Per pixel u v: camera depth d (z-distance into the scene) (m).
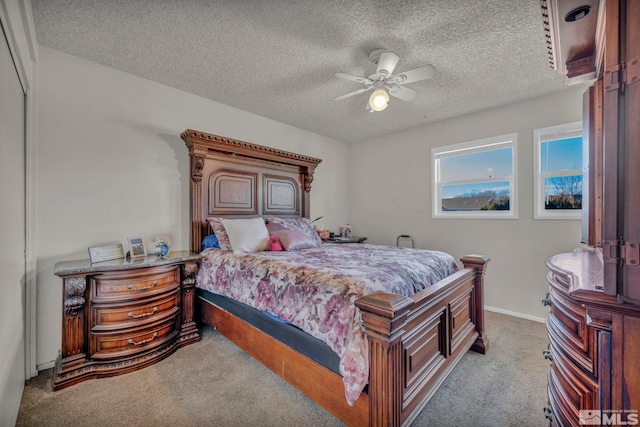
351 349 1.25
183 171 2.86
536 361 2.11
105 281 1.95
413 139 4.05
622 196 0.73
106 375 1.88
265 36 1.99
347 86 2.76
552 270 1.15
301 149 4.09
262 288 1.84
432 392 1.52
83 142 2.26
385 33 1.94
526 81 2.65
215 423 1.47
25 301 1.88
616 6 0.74
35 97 2.01
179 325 2.36
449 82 2.66
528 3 1.66
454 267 2.30
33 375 1.92
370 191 4.57
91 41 2.04
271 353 1.77
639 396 0.72
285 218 3.45
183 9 1.72
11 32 1.38
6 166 1.38
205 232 2.91
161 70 2.46
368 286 1.41
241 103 3.18
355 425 1.28
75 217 2.21
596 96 1.46
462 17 1.78
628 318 0.73
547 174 2.98
